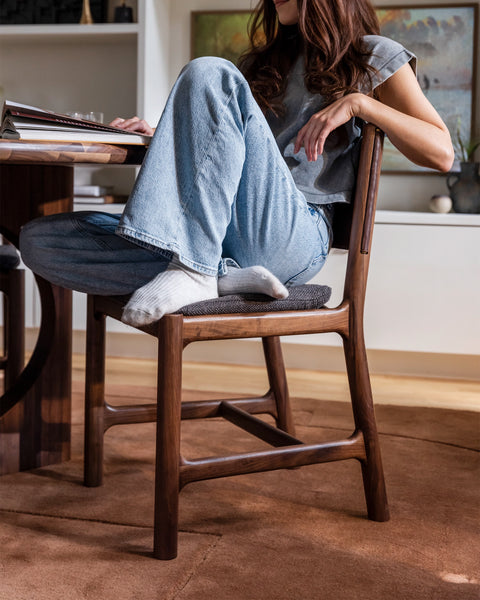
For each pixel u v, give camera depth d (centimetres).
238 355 316
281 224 133
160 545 127
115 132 130
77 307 311
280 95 157
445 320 284
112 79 335
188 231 122
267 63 160
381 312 288
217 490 162
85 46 335
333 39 148
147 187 119
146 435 204
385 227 284
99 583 118
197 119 121
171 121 122
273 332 133
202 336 125
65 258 137
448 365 297
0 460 170
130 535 137
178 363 124
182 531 139
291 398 250
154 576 121
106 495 158
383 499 146
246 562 126
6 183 170
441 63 310
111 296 141
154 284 124
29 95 342
